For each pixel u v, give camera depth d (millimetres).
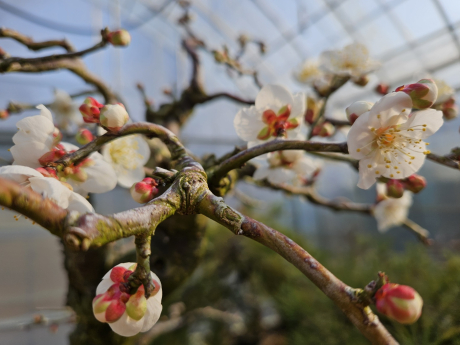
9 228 452
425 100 82
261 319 493
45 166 84
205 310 351
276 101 108
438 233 551
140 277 61
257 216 544
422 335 259
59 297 479
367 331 57
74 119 191
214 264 454
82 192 94
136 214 57
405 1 420
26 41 129
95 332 163
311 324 392
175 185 68
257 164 163
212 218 67
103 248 152
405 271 375
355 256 512
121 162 111
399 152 89
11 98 444
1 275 445
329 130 140
